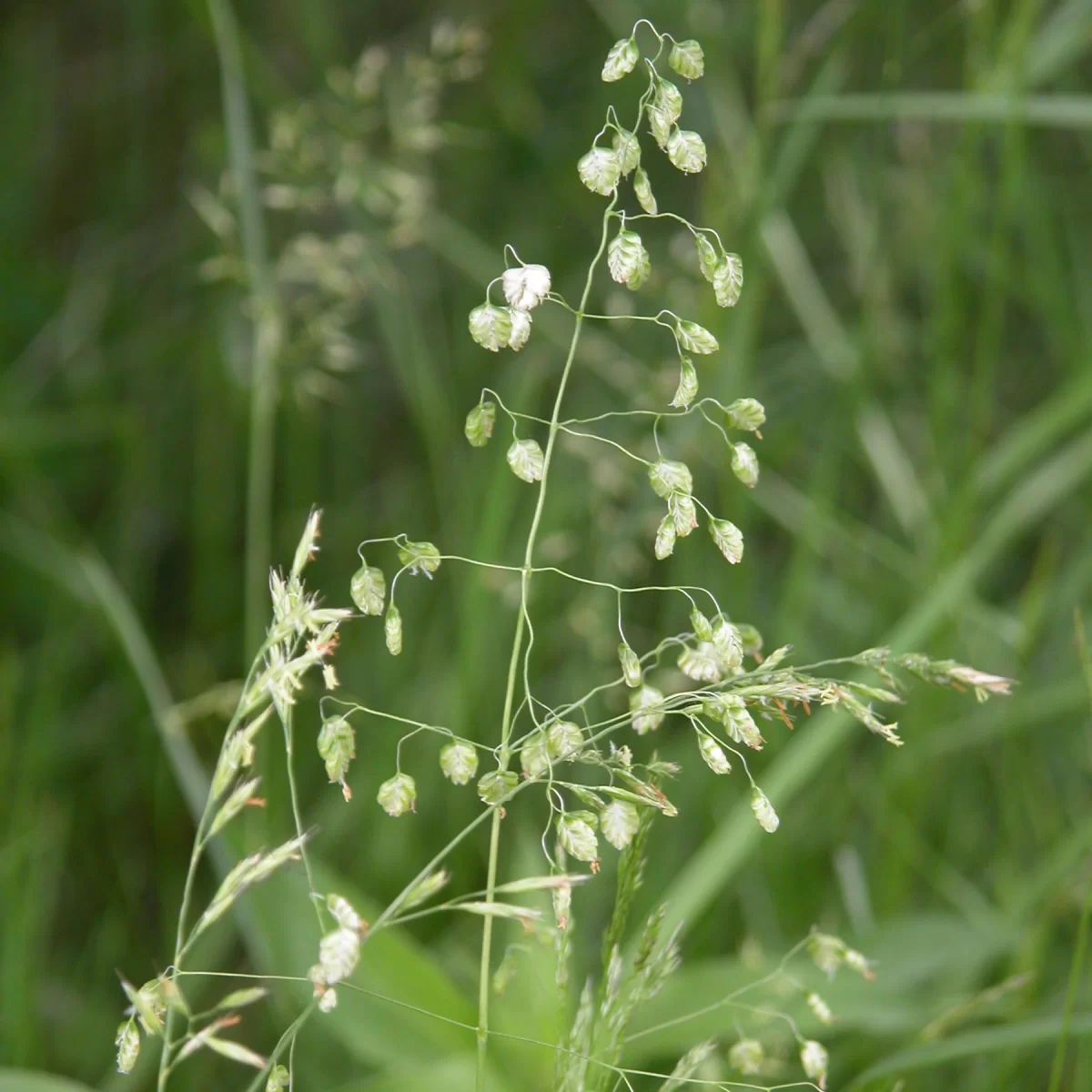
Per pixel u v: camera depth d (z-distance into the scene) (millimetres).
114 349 1503
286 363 994
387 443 1464
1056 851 895
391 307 1171
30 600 1299
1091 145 1439
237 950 1035
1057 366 1364
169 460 1428
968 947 754
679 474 589
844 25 1116
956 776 1042
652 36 1426
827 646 1135
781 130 1145
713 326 977
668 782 991
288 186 1044
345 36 1623
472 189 1532
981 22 974
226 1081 894
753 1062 626
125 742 1143
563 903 581
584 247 1495
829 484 1019
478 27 1513
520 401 916
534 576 1112
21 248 1589
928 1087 780
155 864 1088
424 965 704
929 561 1018
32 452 1390
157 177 1620
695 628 592
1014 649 1010
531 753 592
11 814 996
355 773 1094
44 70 1667
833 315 1268
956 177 1010
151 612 1335
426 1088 676
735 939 913
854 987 728
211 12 917
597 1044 610
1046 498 929
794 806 989
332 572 1295
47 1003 941
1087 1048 738
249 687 589
